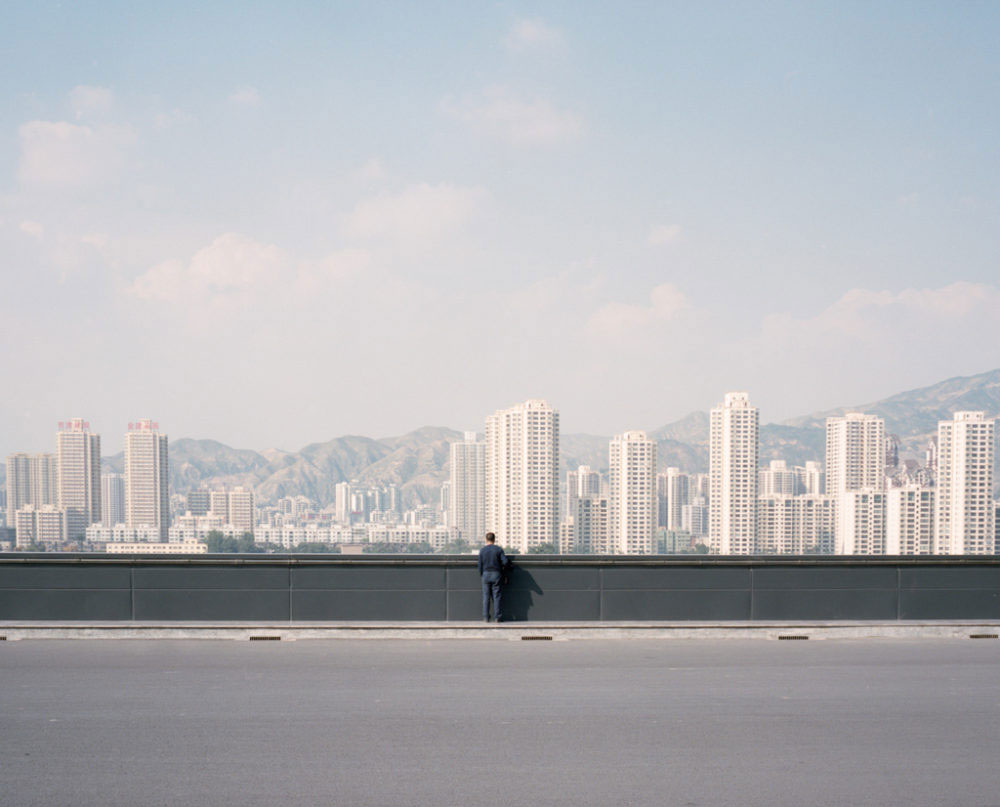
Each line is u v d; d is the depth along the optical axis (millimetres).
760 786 6723
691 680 10414
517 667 11141
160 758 7309
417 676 10555
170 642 12977
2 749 7543
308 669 10953
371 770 7016
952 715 8867
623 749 7621
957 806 6367
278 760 7258
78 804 6266
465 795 6465
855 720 8648
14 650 12289
